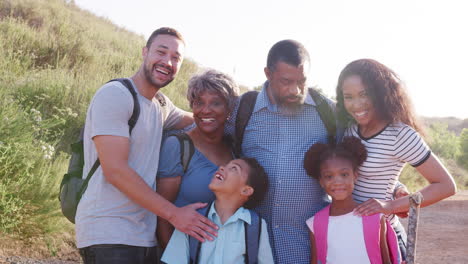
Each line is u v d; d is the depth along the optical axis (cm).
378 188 334
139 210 318
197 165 348
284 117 350
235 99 362
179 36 338
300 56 330
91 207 308
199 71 362
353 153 330
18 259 459
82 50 1195
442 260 772
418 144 321
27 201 488
